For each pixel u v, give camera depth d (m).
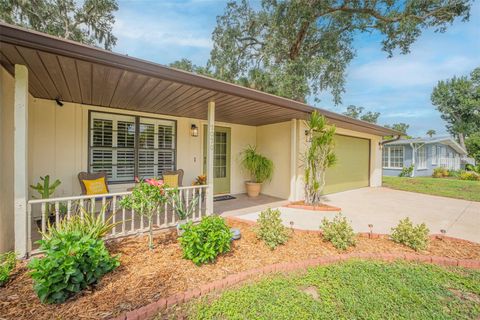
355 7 9.78
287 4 9.88
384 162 16.72
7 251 2.73
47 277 1.91
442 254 3.12
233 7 11.93
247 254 2.99
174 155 6.16
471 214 5.40
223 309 2.00
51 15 10.30
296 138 6.52
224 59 12.75
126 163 5.46
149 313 1.91
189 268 2.58
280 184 6.96
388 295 2.23
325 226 3.54
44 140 4.52
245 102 4.46
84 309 1.90
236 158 7.48
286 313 1.96
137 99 4.39
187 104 4.70
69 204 2.89
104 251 2.39
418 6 9.00
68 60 2.58
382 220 4.83
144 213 3.16
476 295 2.29
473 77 23.81
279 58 11.66
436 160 17.70
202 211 5.23
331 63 11.30
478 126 23.50
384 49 10.89
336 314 1.97
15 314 1.82
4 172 2.62
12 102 2.93
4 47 2.21
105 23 11.98
